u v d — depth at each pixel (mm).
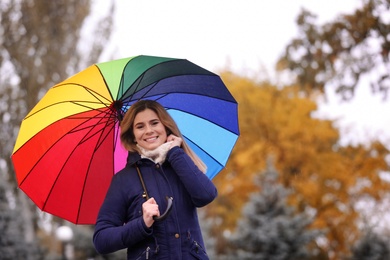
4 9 36125
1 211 28500
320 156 36031
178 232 4379
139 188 4535
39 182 5285
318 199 35875
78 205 5379
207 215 36844
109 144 5402
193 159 4793
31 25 36625
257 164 35188
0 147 34469
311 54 17297
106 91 5246
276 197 25922
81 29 37656
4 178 29266
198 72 5188
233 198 36344
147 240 4355
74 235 26047
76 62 37531
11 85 35781
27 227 32094
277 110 37094
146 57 5113
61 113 5289
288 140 36219
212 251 25656
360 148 37531
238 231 25641
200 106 5348
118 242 4320
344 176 35844
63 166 5320
